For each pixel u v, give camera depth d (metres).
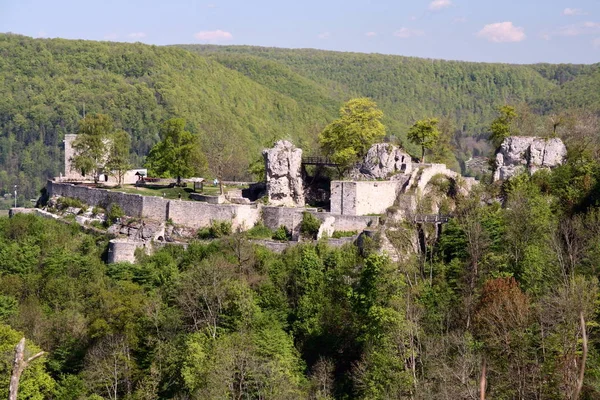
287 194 125.62
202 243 115.62
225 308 95.19
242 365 80.94
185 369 83.38
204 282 98.12
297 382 83.56
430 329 84.56
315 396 81.88
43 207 148.38
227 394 77.88
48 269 116.38
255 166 153.88
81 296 107.69
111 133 156.38
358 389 82.38
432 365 74.12
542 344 71.69
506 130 130.25
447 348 76.50
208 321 94.00
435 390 72.56
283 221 117.19
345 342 92.81
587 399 66.25
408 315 83.12
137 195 128.62
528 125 135.88
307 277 101.50
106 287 108.50
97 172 149.88
